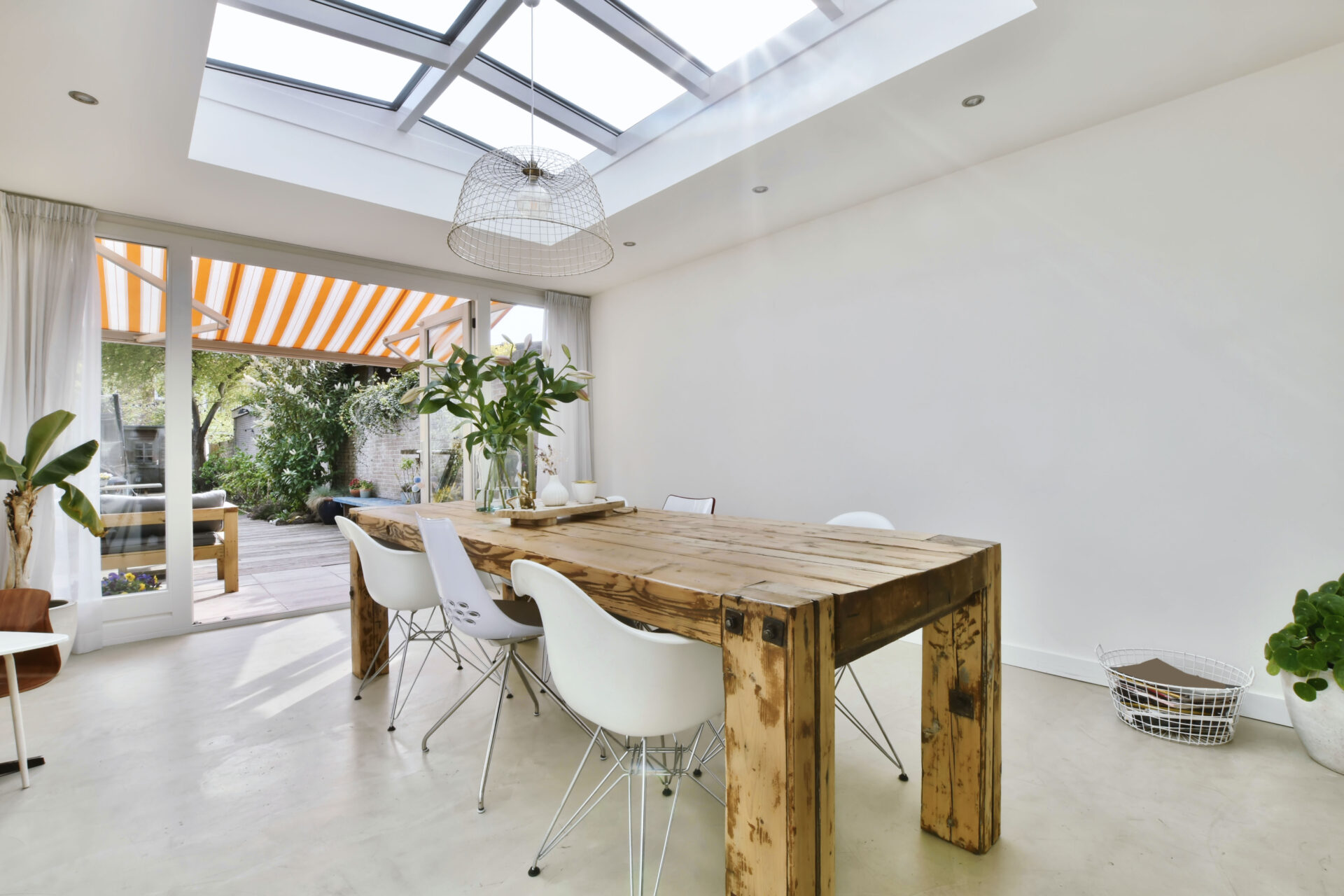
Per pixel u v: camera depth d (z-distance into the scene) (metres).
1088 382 2.64
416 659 3.03
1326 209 2.14
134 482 3.34
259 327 6.02
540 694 2.59
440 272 4.47
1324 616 1.92
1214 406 2.36
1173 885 1.41
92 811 1.72
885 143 2.76
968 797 1.54
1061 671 2.73
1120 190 2.56
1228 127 2.31
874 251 3.35
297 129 3.03
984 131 2.66
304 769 1.96
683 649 1.29
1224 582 2.34
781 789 1.06
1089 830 1.62
